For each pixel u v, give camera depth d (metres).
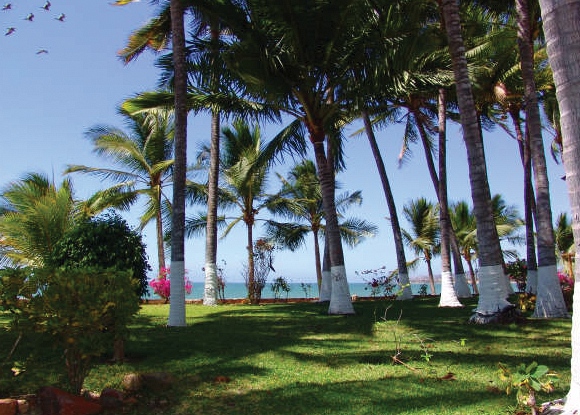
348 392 4.80
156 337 8.39
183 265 10.48
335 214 12.54
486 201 10.02
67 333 4.38
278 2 10.47
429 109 20.00
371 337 8.34
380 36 11.13
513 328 8.91
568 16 3.56
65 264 7.19
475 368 5.76
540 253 11.09
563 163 3.65
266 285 21.33
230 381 5.36
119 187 22.92
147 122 23.38
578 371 3.44
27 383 5.06
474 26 16.52
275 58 11.35
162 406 4.52
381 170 19.28
